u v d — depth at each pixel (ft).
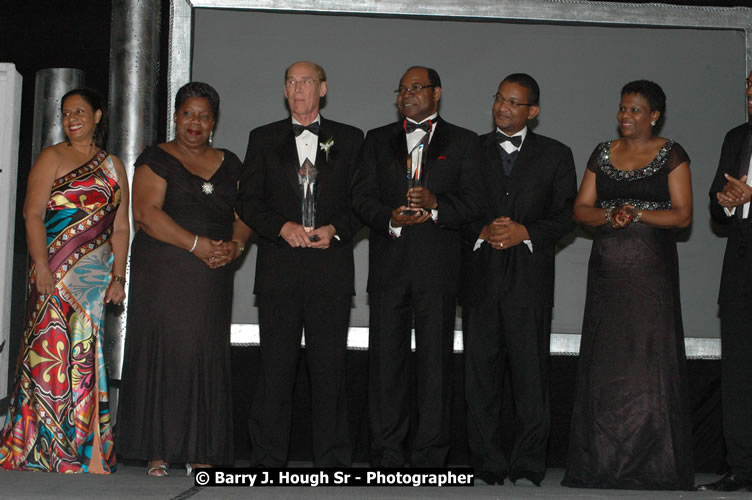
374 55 16.89
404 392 13.32
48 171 13.75
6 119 15.47
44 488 11.23
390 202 13.26
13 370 16.74
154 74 16.22
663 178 13.00
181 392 13.26
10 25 16.93
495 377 13.69
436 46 16.96
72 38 16.93
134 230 16.22
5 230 15.43
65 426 13.50
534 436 13.39
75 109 13.97
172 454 13.08
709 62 17.16
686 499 11.05
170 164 13.57
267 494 10.75
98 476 12.68
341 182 13.55
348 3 16.76
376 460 13.19
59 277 13.65
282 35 16.81
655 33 17.19
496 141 14.01
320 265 13.29
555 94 17.03
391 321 13.20
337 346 13.37
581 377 13.33
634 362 12.93
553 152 13.87
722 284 13.12
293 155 13.53
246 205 13.39
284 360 13.34
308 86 13.50
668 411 12.84
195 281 13.42
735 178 13.02
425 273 13.09
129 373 13.41
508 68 16.98
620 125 13.26
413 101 13.19
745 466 12.70
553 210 13.84
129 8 16.07
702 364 16.88
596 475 12.92
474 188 13.25
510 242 13.24
